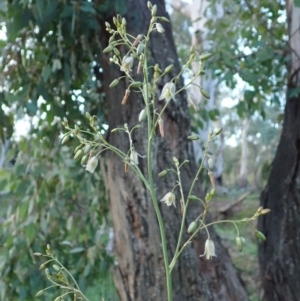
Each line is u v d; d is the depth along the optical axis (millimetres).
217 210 7711
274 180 3250
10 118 3211
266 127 9586
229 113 13742
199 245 2703
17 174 3432
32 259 3213
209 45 5445
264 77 4285
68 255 3484
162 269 2658
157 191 2682
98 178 3611
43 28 2834
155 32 2854
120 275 2795
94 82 3227
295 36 3496
